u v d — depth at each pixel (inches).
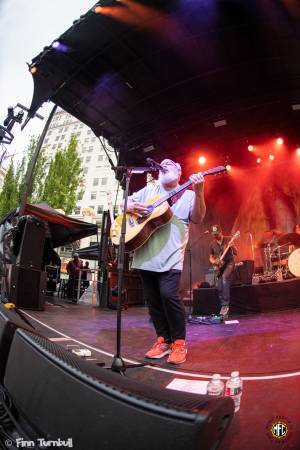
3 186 856.9
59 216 337.4
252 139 314.0
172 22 190.4
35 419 42.7
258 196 406.6
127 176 99.5
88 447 33.4
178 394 34.2
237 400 58.5
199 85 244.4
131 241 94.1
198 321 181.0
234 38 203.2
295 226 378.9
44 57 208.2
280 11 180.4
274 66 225.6
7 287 187.0
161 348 97.3
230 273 211.9
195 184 90.6
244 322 175.6
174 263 95.2
